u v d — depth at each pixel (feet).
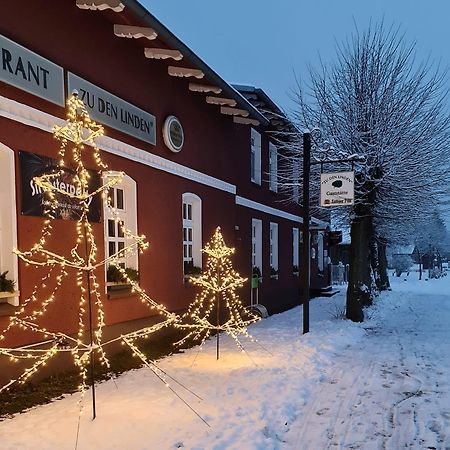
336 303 56.59
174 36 24.35
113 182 14.84
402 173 41.06
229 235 39.29
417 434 14.51
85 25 22.12
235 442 13.23
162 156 29.09
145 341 26.91
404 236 82.12
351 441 13.99
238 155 42.06
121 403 15.93
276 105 46.14
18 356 16.17
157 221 28.40
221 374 20.53
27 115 18.61
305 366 22.72
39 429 13.55
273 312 50.14
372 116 41.22
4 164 17.79
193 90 32.60
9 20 17.83
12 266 17.85
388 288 81.71
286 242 57.00
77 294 21.27
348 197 31.22
